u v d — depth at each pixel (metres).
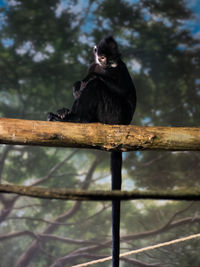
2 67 20.05
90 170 22.94
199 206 21.19
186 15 19.41
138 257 19.91
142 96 21.22
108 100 5.86
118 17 19.67
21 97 21.56
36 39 20.03
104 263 20.70
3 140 3.51
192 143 3.54
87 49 20.16
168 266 17.78
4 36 19.88
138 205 22.44
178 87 21.08
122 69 5.77
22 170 23.11
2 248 22.80
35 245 20.66
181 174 21.47
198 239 18.44
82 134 3.59
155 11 19.45
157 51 20.42
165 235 21.78
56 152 23.23
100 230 22.83
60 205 22.55
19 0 18.94
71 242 20.50
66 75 20.61
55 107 22.06
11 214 23.66
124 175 22.84
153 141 3.56
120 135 3.60
